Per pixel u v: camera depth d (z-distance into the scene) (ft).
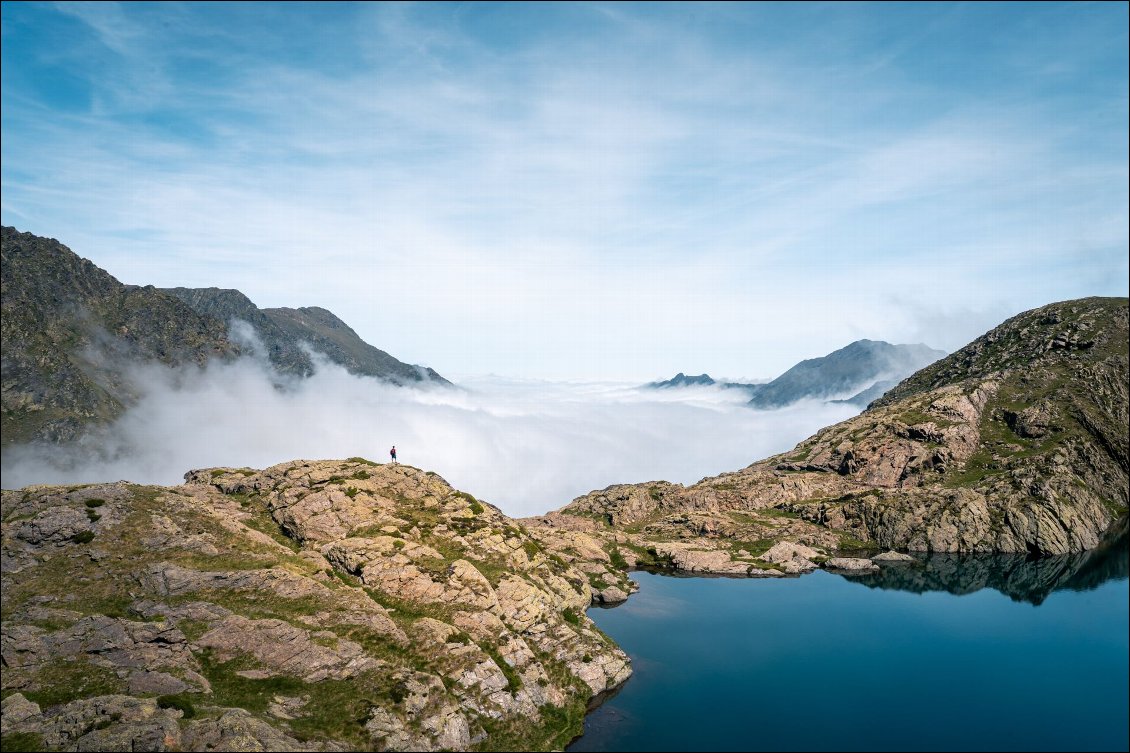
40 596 272.92
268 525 396.37
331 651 270.05
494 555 403.34
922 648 409.28
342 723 237.45
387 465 492.95
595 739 296.51
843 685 356.79
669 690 352.90
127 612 273.13
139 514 331.57
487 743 266.77
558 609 399.44
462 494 486.38
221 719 215.31
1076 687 344.08
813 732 301.63
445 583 347.36
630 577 611.47
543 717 299.79
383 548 364.17
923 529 647.97
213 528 344.90
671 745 290.76
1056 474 653.30
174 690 236.22
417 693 259.19
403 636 294.66
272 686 250.98
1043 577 537.65
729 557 642.63
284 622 278.26
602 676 352.90
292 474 449.48
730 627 461.78
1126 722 303.48
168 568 297.74
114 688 233.14
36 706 218.59
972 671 369.91
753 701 337.31
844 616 480.23
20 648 242.17
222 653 262.06
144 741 201.57
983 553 612.29
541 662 338.13
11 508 315.58
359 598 310.86
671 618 484.33
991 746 284.41
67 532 306.14
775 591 554.46
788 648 417.49
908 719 313.12
